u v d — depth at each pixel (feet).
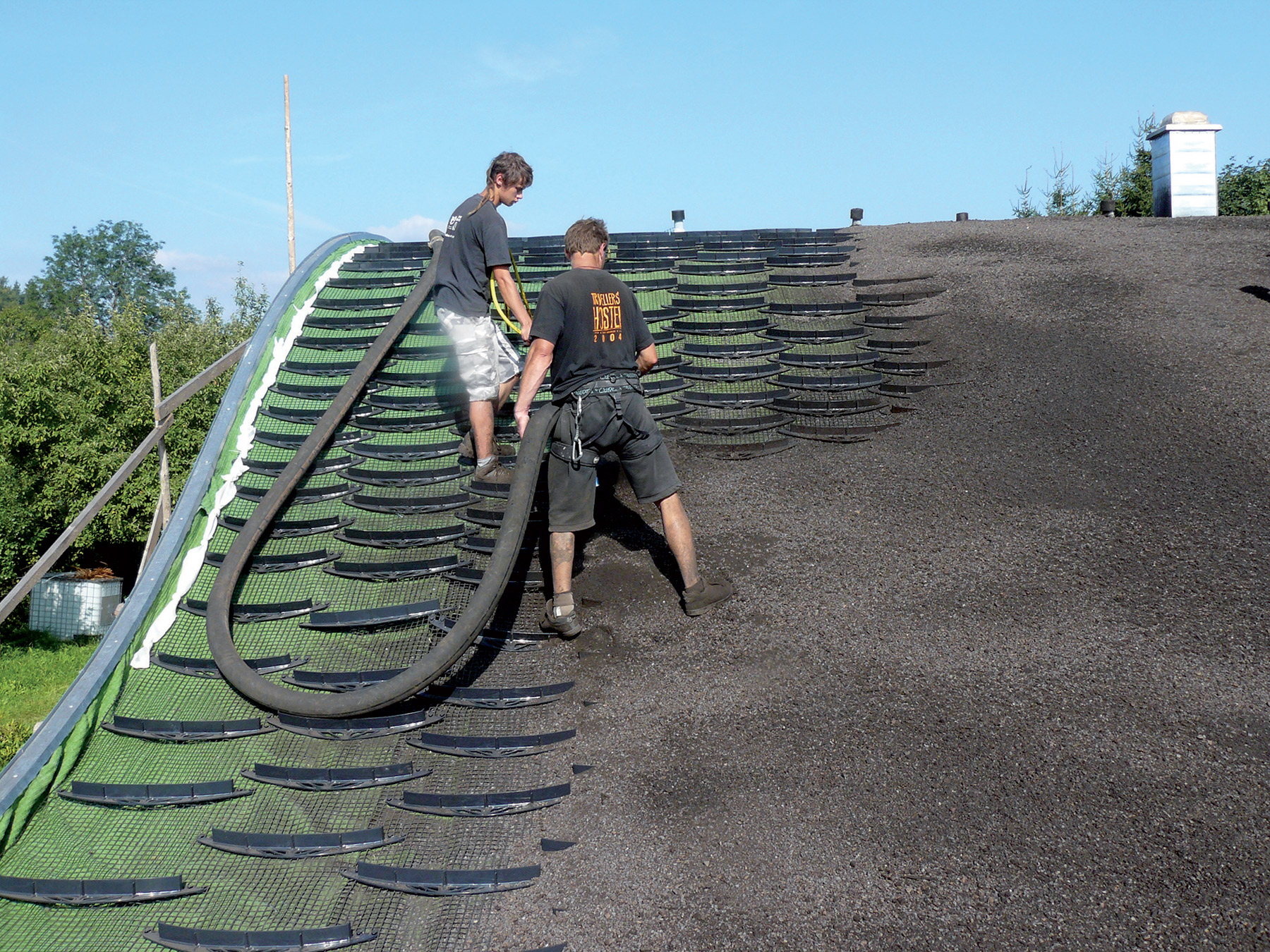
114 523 70.54
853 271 24.18
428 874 9.49
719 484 16.39
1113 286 21.39
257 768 11.12
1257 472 14.35
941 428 17.19
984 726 10.44
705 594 12.87
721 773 10.37
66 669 59.93
